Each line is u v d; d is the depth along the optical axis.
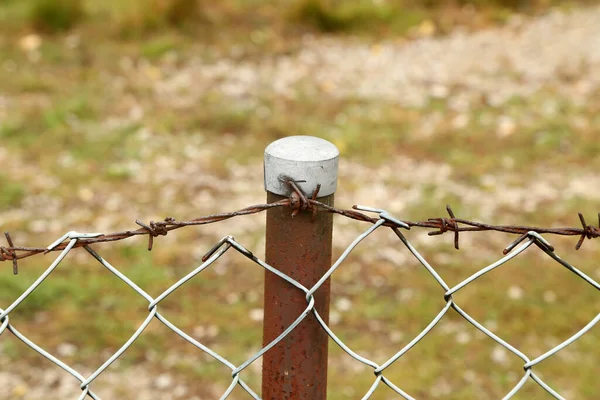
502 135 3.83
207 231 3.03
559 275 2.75
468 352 2.38
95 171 3.44
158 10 5.00
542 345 2.42
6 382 2.23
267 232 1.26
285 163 1.24
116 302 2.57
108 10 5.17
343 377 2.25
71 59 4.57
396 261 2.86
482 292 2.65
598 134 3.81
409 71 4.61
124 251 2.86
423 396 2.19
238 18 5.14
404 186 3.38
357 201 3.24
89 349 2.37
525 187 3.38
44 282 2.62
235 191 3.35
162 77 4.45
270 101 4.19
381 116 4.03
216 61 4.66
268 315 1.27
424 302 2.60
